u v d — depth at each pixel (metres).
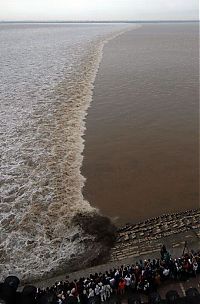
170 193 24.80
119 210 23.17
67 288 15.62
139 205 23.62
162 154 30.00
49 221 22.38
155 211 22.98
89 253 19.70
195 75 57.25
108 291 15.20
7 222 22.44
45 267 19.03
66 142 32.34
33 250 20.27
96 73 59.09
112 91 48.12
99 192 25.06
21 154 30.20
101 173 27.34
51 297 14.59
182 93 46.84
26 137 33.38
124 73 59.34
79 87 49.53
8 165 28.52
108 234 20.89
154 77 56.34
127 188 25.48
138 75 57.84
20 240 21.00
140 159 29.28
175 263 16.12
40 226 22.00
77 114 39.12
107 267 17.33
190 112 39.41
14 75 57.75
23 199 24.45
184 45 102.06
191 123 36.25
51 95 45.75
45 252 20.06
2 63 69.56
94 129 35.19
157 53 83.56
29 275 18.56
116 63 68.94
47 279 17.64
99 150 30.86
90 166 28.33
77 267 18.80
